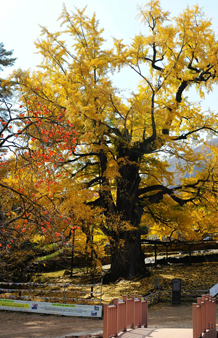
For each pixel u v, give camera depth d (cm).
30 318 1263
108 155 1898
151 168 2136
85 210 1588
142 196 2319
